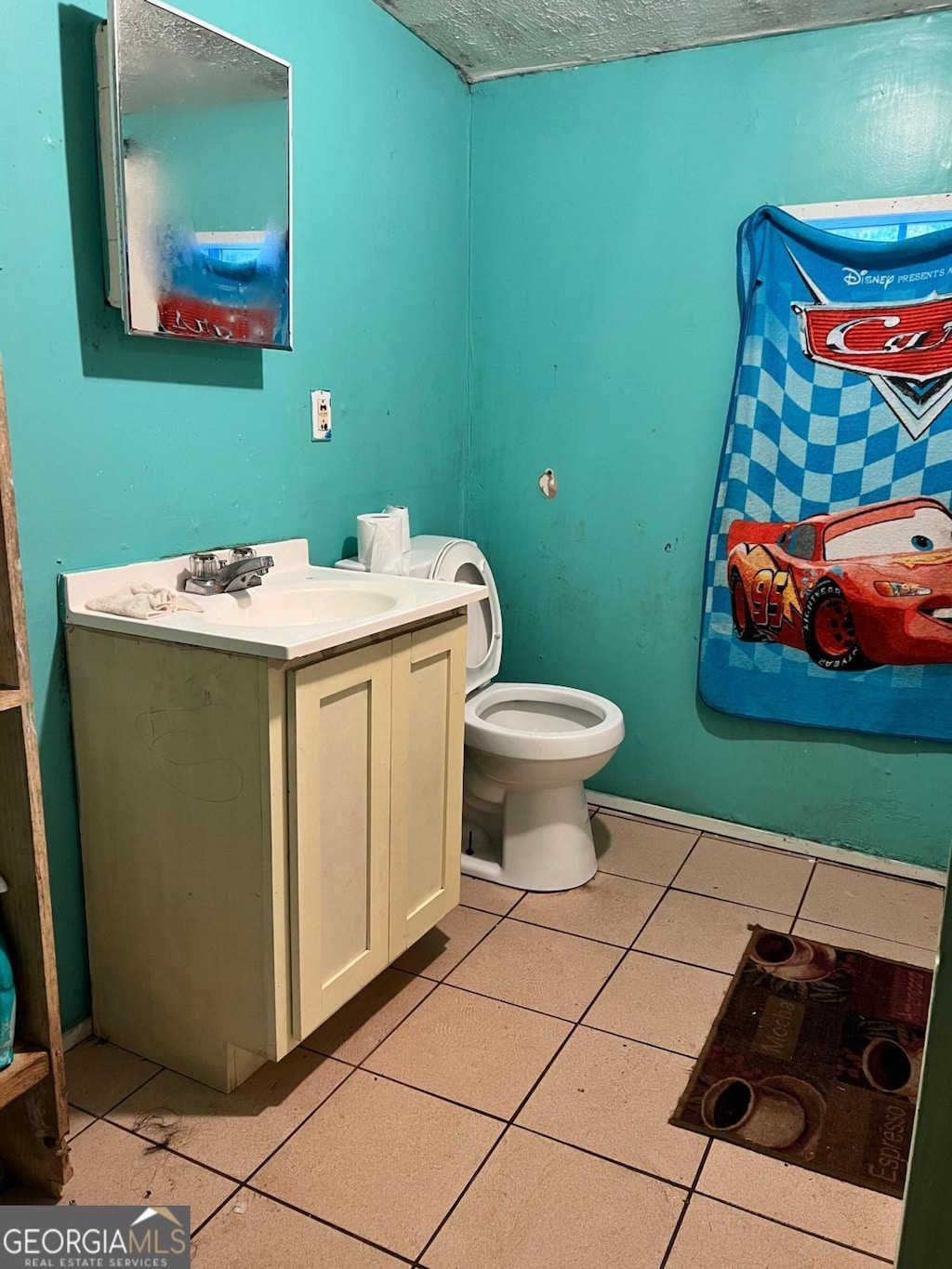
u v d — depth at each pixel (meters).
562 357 2.66
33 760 1.25
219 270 1.74
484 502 2.87
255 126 1.77
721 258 2.41
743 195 2.36
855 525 2.35
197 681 1.48
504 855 2.38
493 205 2.67
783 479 2.41
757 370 2.38
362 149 2.19
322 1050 1.74
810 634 2.44
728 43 2.30
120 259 1.54
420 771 1.85
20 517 1.50
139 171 1.54
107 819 1.65
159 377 1.72
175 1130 1.53
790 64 2.25
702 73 2.35
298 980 1.54
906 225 2.20
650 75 2.40
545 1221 1.37
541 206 2.61
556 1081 1.66
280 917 1.50
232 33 1.77
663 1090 1.65
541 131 2.56
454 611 1.90
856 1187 1.45
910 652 2.35
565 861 2.35
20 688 1.22
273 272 1.88
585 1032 1.80
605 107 2.47
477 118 2.64
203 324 1.72
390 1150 1.50
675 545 2.61
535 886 2.34
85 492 1.60
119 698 1.58
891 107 2.17
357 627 1.52
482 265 2.73
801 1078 1.68
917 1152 0.62
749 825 2.66
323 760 1.53
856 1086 1.67
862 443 2.31
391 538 2.18
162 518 1.77
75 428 1.57
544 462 2.75
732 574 2.50
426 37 2.35
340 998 1.66
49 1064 1.33
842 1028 1.82
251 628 1.48
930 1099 0.60
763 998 1.92
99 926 1.72
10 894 1.30
